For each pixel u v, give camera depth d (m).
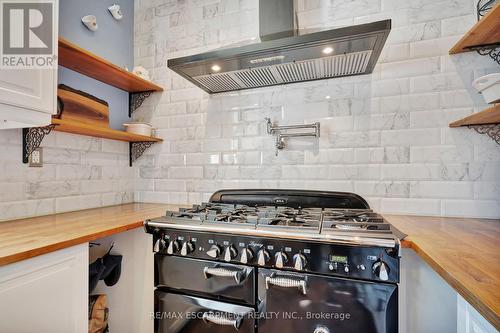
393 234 0.87
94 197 1.59
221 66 1.24
